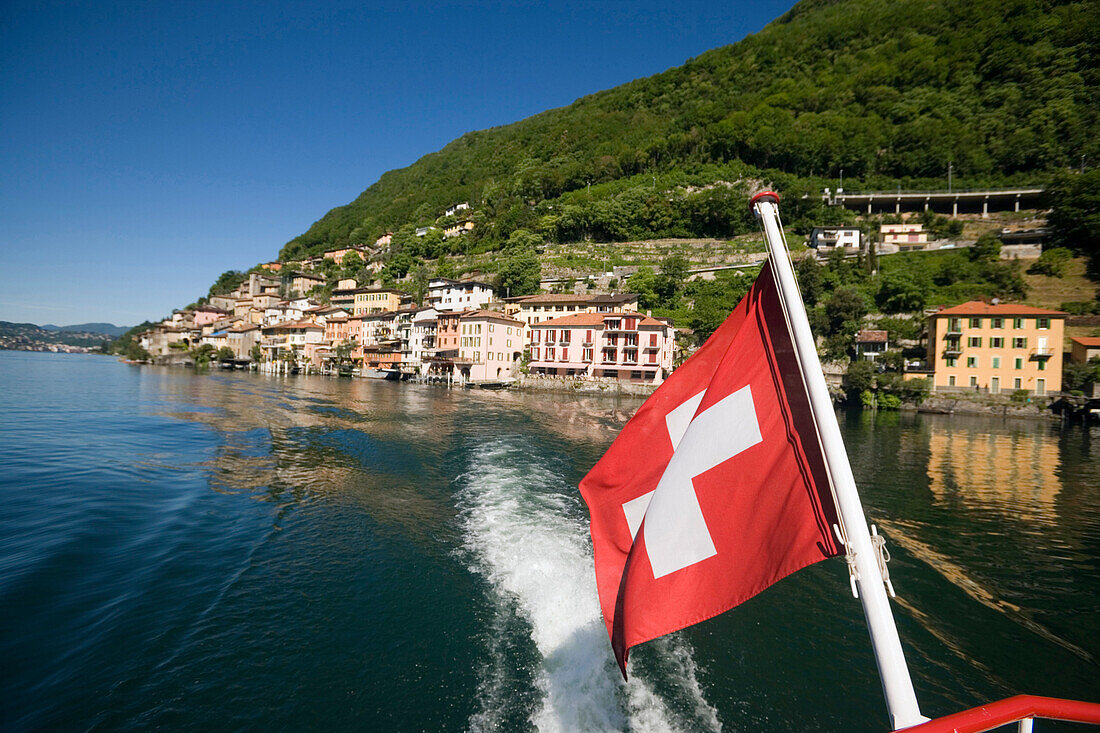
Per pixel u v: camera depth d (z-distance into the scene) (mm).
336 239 195125
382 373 89250
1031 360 51062
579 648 9109
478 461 24062
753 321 3770
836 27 168625
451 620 10039
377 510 16609
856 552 2602
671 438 4570
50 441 25188
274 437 29094
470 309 86875
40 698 7500
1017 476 24484
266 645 9102
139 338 162000
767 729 7340
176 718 7270
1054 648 9898
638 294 81188
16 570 11070
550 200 136250
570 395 63844
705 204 103000
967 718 2062
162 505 16172
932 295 67625
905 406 52500
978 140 107062
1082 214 69938
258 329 114625
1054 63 112438
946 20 145500
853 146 113875
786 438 3350
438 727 7199
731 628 10258
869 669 8945
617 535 4660
